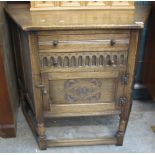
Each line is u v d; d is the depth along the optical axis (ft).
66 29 3.51
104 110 4.32
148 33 5.24
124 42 3.72
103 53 3.79
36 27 3.42
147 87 5.55
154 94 5.19
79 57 3.80
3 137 4.89
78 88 4.09
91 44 3.71
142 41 5.40
